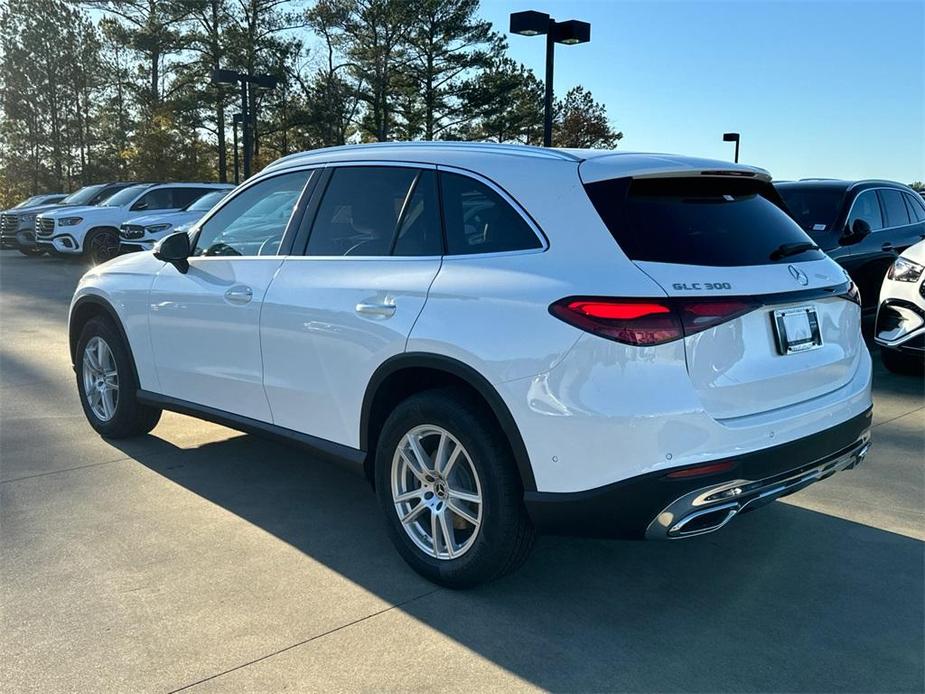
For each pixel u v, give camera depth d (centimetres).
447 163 337
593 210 289
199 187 1900
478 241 314
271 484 438
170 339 443
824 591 323
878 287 838
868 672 267
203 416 431
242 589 317
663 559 352
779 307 295
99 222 1761
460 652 276
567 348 271
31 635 280
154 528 374
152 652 271
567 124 5234
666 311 265
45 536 362
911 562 348
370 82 4212
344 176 376
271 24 4100
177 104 3869
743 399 281
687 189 313
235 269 408
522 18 1332
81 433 528
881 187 865
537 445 279
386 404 345
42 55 4391
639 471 264
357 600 311
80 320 517
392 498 335
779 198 360
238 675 260
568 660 272
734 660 273
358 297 339
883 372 726
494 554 300
